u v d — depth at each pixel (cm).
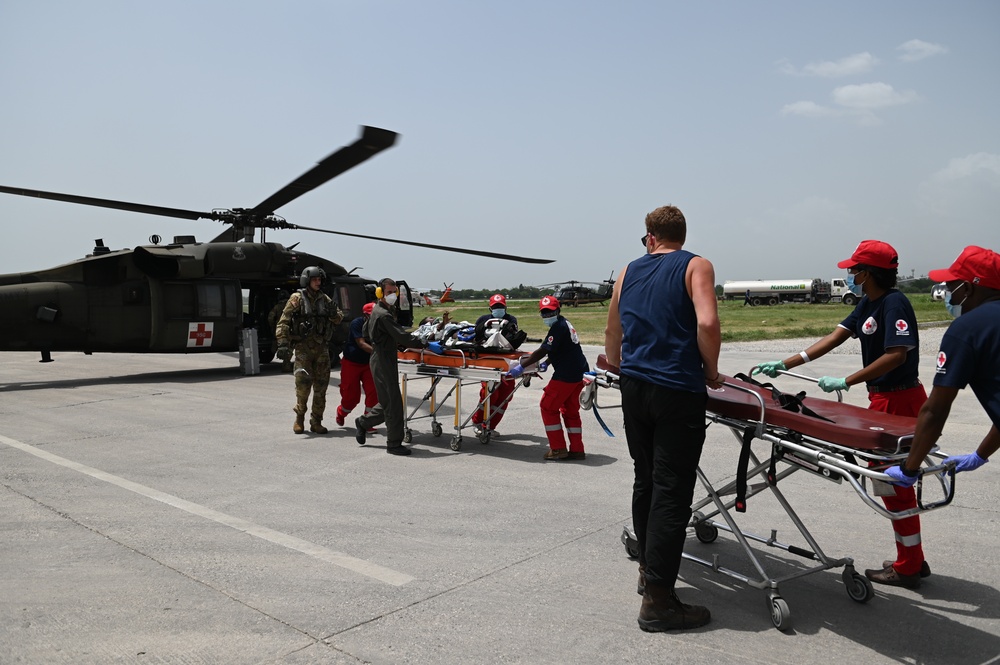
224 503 584
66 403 1132
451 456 765
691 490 366
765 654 339
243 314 1584
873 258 418
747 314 4703
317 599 394
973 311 305
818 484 641
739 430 398
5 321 1308
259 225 1523
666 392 358
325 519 541
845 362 1677
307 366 870
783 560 461
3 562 448
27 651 334
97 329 1390
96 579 421
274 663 324
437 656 331
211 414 1030
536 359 720
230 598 395
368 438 859
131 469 700
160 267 1446
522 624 366
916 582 417
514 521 538
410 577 428
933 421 305
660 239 392
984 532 510
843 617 381
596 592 409
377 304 755
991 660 335
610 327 409
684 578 435
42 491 617
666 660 332
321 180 1152
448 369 782
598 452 791
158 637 348
